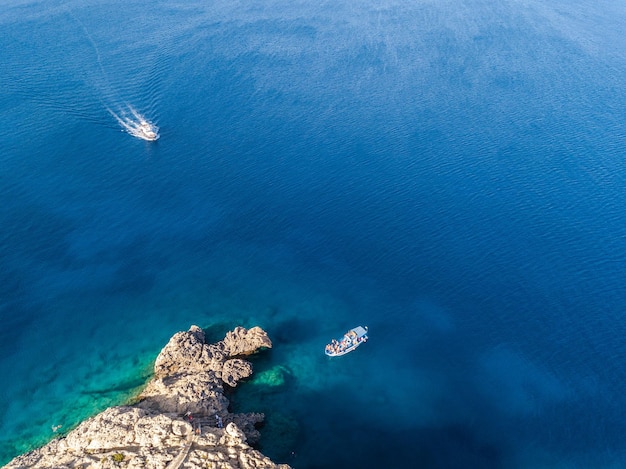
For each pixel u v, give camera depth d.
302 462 68.88
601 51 185.75
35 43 182.38
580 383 79.56
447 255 102.88
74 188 121.81
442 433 73.31
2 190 119.25
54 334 88.56
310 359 84.44
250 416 72.81
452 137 137.38
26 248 105.69
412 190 119.94
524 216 110.62
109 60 174.12
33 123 140.88
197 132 142.38
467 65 176.12
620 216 109.00
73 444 63.88
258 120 147.25
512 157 128.62
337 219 113.44
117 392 78.06
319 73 171.88
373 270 101.12
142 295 96.81
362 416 75.44
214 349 82.38
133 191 122.00
